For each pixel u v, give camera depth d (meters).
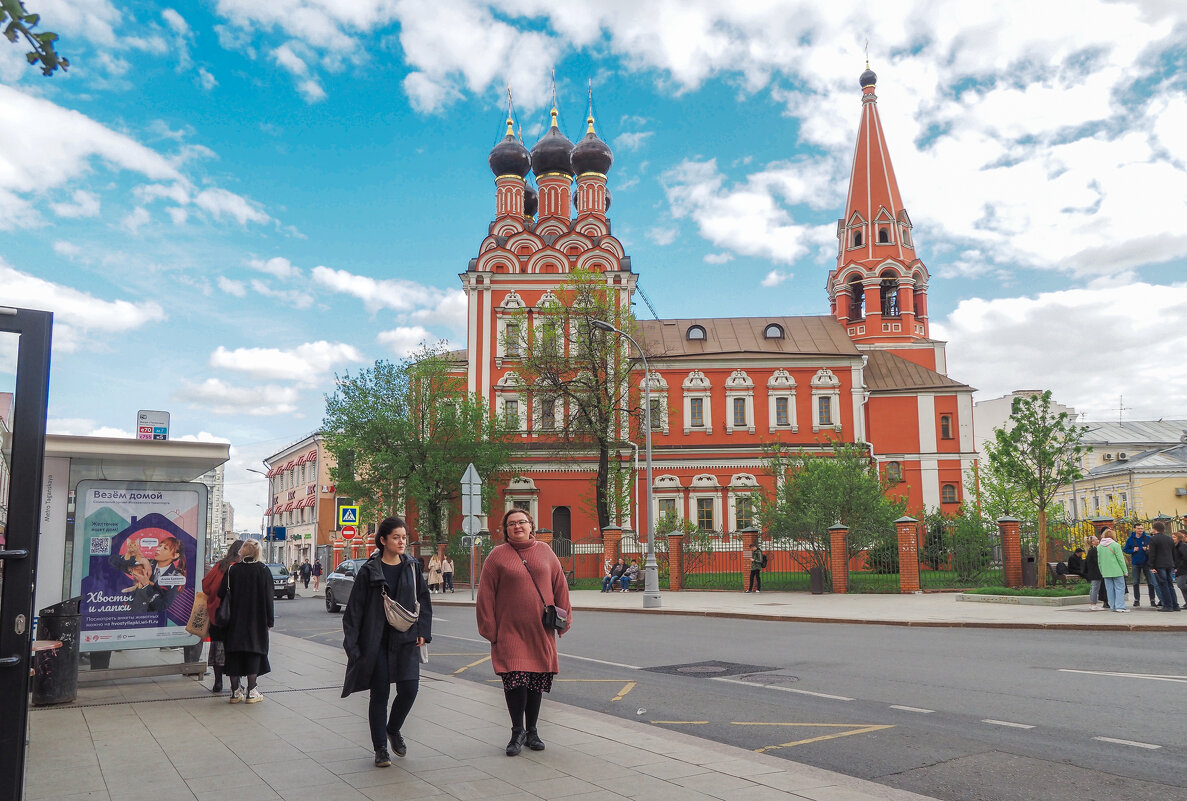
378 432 42.50
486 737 8.23
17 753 4.55
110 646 12.12
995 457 27.47
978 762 7.24
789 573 38.75
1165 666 11.88
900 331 57.97
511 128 61.28
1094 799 6.19
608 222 56.12
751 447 51.47
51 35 4.01
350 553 50.91
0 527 7.79
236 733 8.63
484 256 52.09
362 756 7.52
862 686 11.20
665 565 39.59
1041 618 18.55
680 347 54.75
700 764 7.03
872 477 32.69
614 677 12.62
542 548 7.89
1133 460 67.56
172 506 12.70
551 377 44.75
